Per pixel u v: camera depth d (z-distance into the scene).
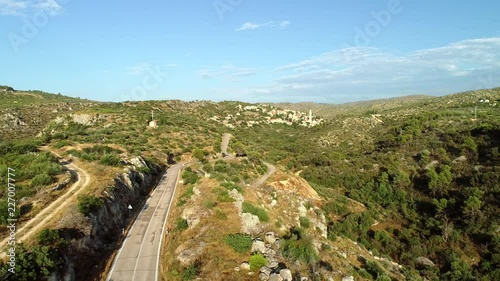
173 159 69.06
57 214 25.75
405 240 51.09
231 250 24.67
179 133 88.94
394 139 92.19
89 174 37.69
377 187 68.50
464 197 55.75
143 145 70.00
